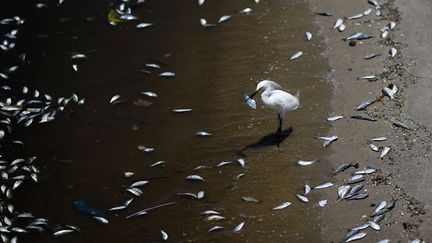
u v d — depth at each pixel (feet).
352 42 41.70
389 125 35.76
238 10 46.62
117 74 42.70
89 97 41.19
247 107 38.58
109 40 45.70
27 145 38.37
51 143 38.37
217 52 43.14
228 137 36.83
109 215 33.55
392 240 29.81
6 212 34.30
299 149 35.32
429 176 32.63
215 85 40.55
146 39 45.32
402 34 41.73
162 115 39.11
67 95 41.50
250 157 35.32
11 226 33.30
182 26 45.98
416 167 33.19
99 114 39.86
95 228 32.94
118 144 37.68
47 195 35.19
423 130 35.14
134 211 33.50
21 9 49.49
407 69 39.11
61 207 34.37
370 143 34.94
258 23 45.01
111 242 32.07
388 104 36.99
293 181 33.60
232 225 31.83
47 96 40.96
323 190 32.83
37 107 40.88
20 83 42.80
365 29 42.65
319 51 41.70
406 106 36.68
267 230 31.30
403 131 35.24
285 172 34.17
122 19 47.44
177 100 39.93
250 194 33.30
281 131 36.55
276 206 32.42
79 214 33.81
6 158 37.58
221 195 33.53
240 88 39.96
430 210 30.94
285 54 41.93
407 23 42.55
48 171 36.58
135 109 39.86
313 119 36.99
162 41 44.88
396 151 34.22
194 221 32.42
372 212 31.30
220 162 35.32
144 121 38.91
